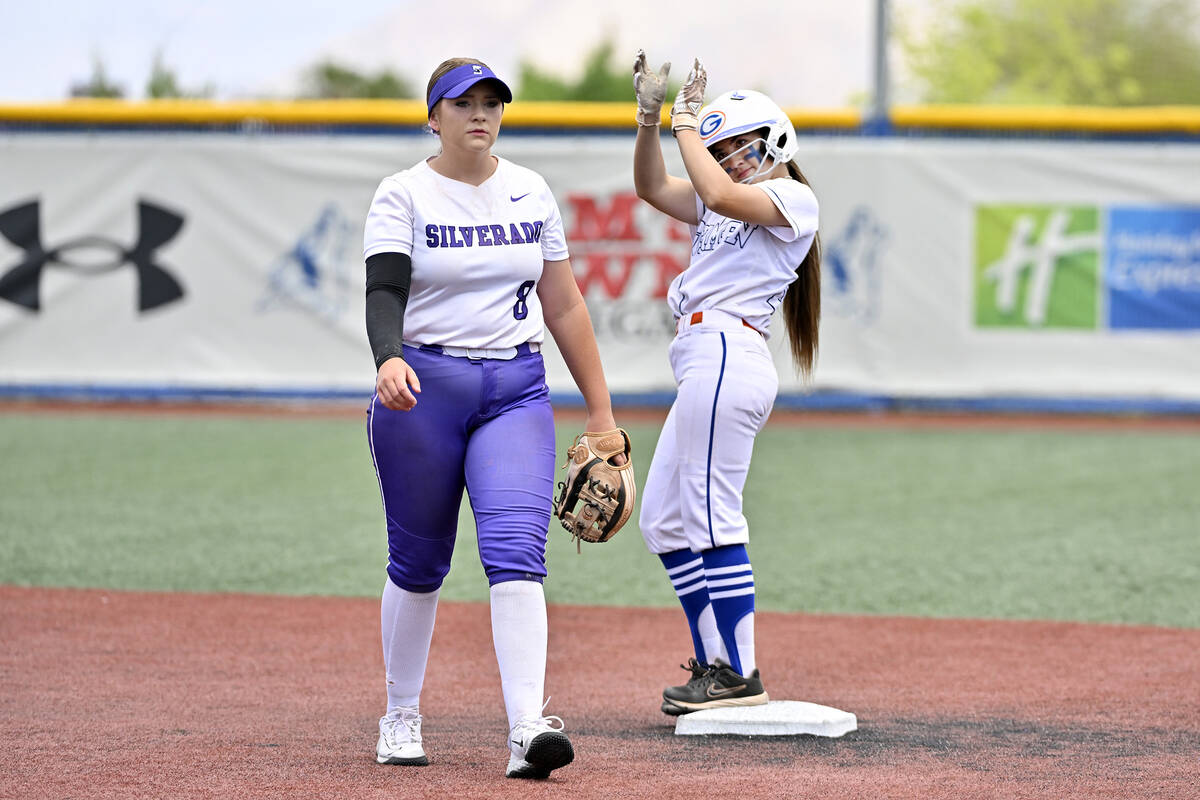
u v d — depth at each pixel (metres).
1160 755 15.86
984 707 18.22
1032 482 39.41
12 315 55.31
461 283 14.45
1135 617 24.06
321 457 42.84
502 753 15.70
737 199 16.23
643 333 54.38
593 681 19.73
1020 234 53.66
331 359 55.28
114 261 55.22
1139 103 118.75
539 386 14.97
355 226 54.91
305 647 21.33
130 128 54.91
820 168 53.78
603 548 30.78
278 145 54.78
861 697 18.77
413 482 14.55
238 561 28.11
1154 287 53.53
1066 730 17.00
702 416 16.84
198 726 16.81
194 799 13.76
